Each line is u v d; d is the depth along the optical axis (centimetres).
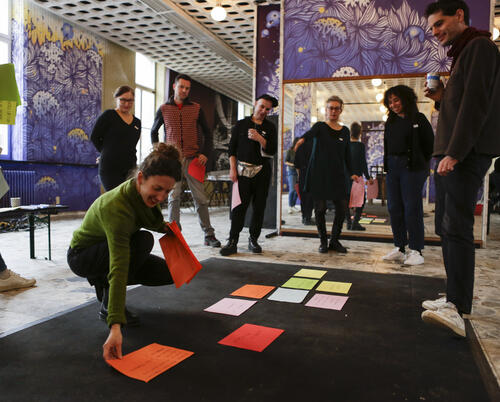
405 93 331
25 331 178
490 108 175
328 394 128
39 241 437
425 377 141
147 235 181
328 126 383
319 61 477
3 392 127
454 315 176
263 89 626
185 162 414
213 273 293
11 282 248
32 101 694
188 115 412
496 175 537
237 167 372
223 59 1018
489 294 248
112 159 361
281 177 509
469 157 180
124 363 147
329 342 171
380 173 500
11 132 696
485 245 431
